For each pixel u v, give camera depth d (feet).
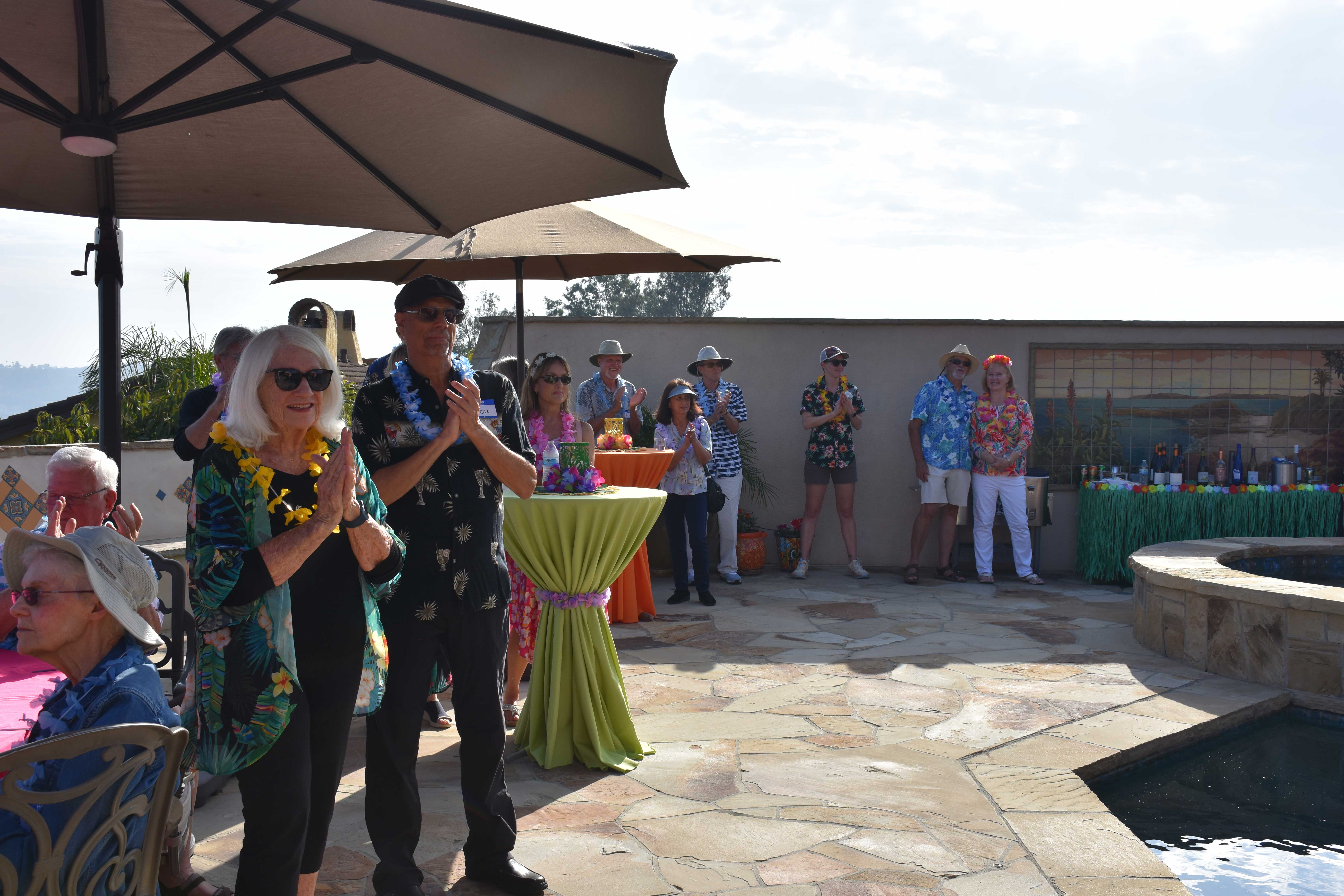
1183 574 19.12
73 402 31.91
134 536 10.00
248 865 7.32
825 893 9.50
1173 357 31.48
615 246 16.21
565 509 12.83
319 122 9.45
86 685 6.14
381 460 9.30
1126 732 14.57
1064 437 31.58
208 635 7.17
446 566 9.29
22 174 10.61
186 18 8.07
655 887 9.64
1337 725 16.19
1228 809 12.55
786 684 17.37
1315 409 31.40
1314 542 23.73
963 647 20.36
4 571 6.66
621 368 27.89
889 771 12.96
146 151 10.07
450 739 14.42
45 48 8.47
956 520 29.50
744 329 31.76
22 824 5.52
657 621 22.93
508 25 6.80
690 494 24.72
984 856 10.36
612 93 7.64
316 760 7.72
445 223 11.26
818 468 29.30
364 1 7.13
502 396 10.25
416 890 9.20
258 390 7.27
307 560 7.33
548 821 11.35
